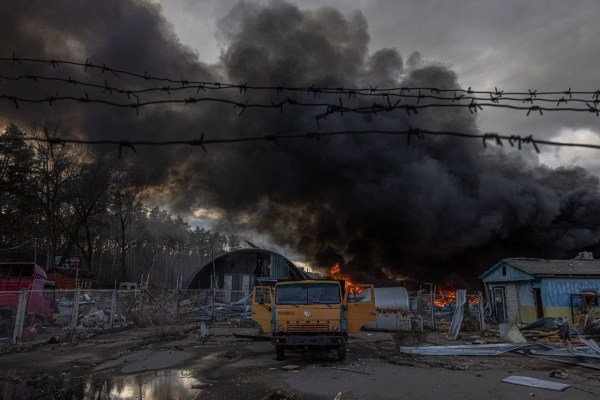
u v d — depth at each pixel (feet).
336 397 22.82
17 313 41.70
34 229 158.10
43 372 29.53
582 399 23.11
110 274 223.51
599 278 71.15
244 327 67.15
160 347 42.70
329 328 34.68
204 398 22.93
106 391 24.34
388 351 41.55
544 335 53.01
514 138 10.44
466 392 24.53
